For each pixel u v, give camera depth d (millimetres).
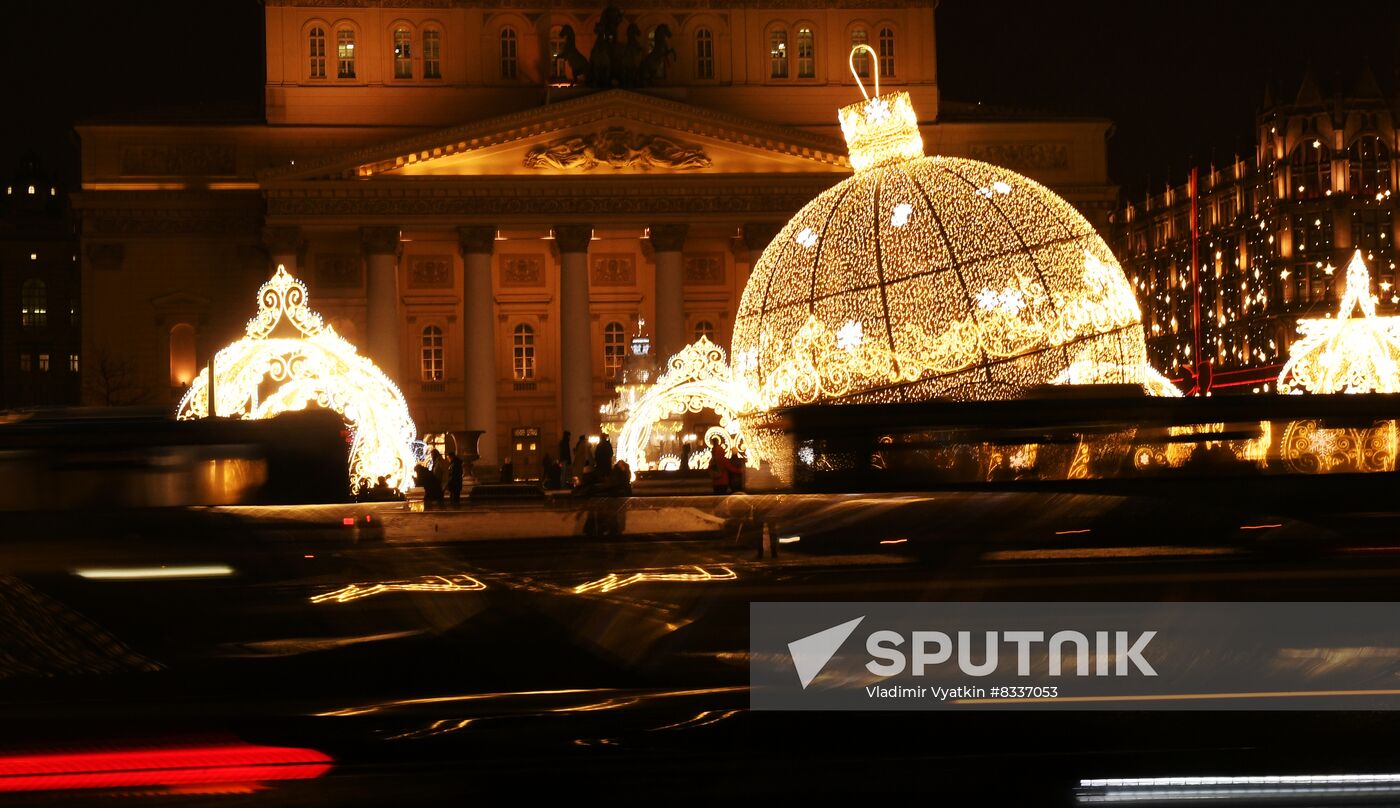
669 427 64875
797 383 44594
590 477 45844
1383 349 60438
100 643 12461
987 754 12836
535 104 97375
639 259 96375
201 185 94562
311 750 12023
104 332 93812
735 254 93812
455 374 95625
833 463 24016
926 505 13961
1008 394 41938
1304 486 20656
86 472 24219
